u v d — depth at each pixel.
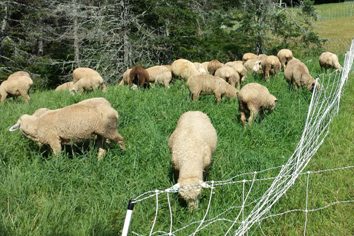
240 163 8.02
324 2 64.44
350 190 7.65
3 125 9.02
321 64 14.67
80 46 23.70
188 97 11.03
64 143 8.10
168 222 6.80
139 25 20.88
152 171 7.75
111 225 6.62
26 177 7.43
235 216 6.95
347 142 8.99
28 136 8.06
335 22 46.91
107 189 7.37
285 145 8.94
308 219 7.04
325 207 7.20
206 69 14.59
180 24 22.66
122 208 6.96
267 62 13.38
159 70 13.39
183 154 7.22
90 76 12.66
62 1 24.78
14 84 12.34
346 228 6.92
